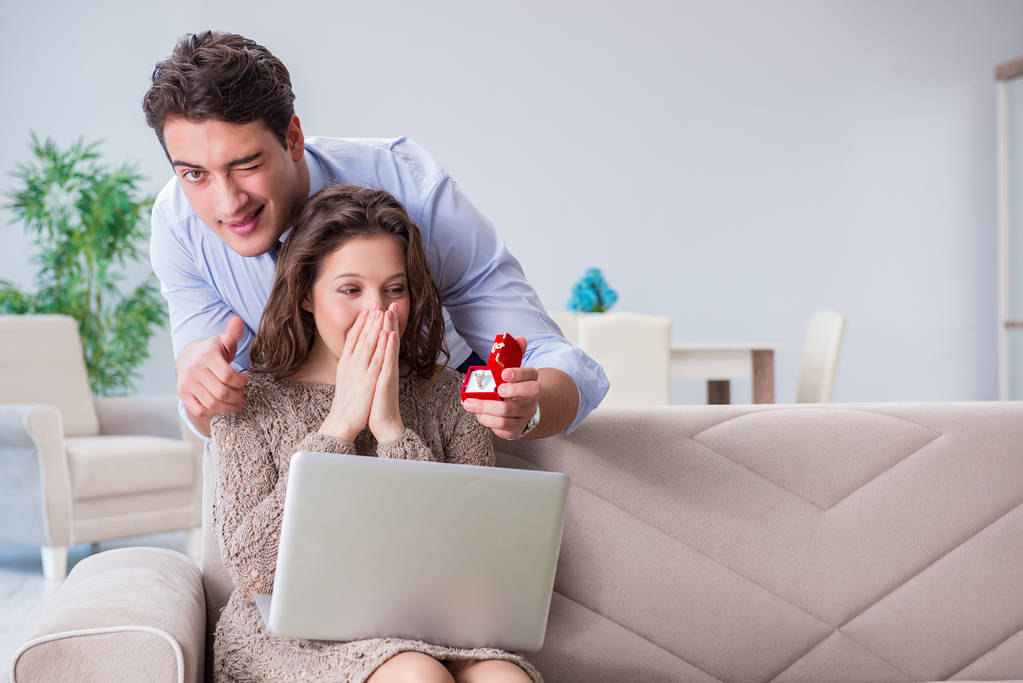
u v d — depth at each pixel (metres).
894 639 1.47
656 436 1.48
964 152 6.04
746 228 5.91
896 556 1.49
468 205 1.48
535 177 5.78
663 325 3.97
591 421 1.48
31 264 5.39
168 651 1.08
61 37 5.40
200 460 3.89
